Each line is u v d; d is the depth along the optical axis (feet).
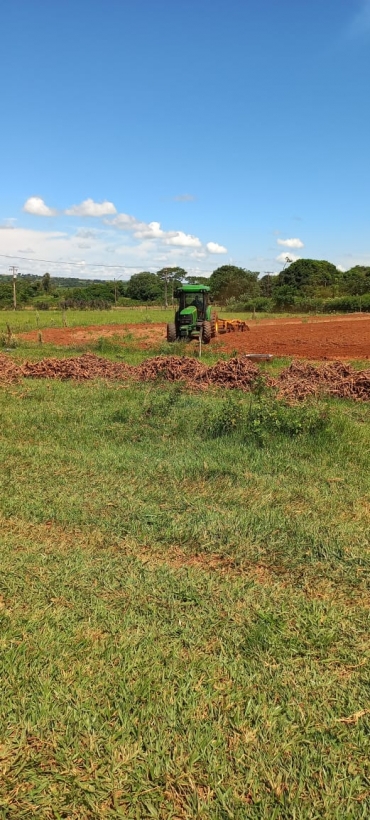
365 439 21.48
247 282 294.05
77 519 14.49
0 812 6.40
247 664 8.78
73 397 31.50
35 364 41.50
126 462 19.06
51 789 6.64
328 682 8.43
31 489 16.63
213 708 7.87
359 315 160.04
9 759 7.04
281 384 32.63
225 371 35.01
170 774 6.84
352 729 7.57
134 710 7.79
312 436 21.56
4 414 26.50
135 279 324.19
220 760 7.02
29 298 261.85
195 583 11.26
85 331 91.97
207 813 6.36
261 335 82.38
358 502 15.65
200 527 13.82
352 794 6.63
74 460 19.43
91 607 10.36
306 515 14.66
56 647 9.14
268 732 7.47
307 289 250.98
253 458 19.52
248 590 11.02
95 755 7.11
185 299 69.00
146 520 14.35
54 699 8.00
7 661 8.74
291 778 6.81
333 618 10.07
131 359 52.42
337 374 33.88
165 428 23.47
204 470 17.95
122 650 9.07
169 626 9.76
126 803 6.53
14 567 11.91
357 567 11.99
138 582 11.31
